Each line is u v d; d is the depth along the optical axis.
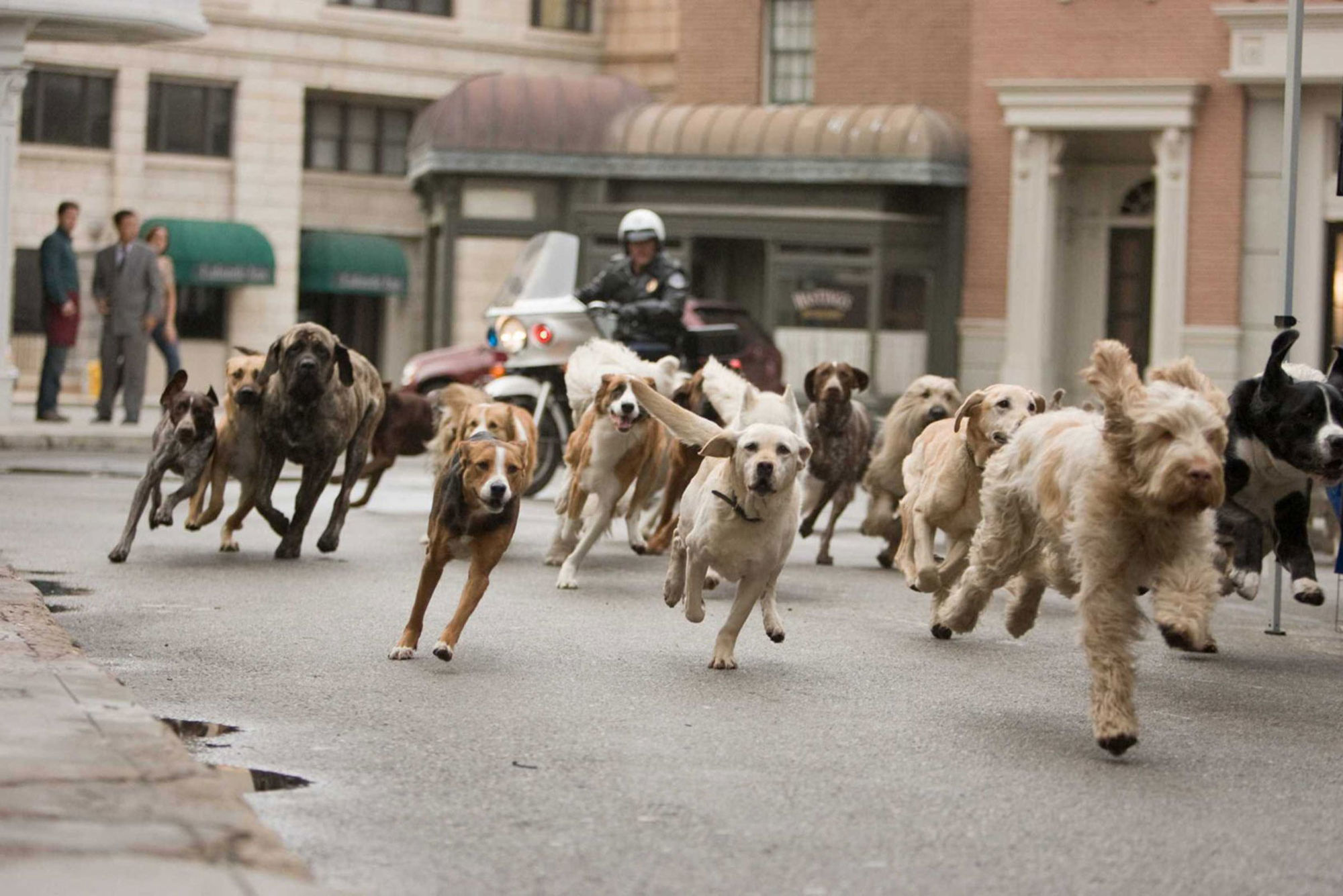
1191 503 8.22
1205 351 28.95
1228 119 28.80
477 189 30.31
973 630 12.39
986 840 6.95
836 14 34.91
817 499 16.34
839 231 29.33
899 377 29.69
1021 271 30.17
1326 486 12.10
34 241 45.25
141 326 27.81
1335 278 28.38
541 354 21.61
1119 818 7.37
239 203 47.12
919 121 29.69
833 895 6.18
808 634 12.04
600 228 29.48
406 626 10.62
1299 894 6.39
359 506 19.30
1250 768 8.43
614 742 8.45
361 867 6.31
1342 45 27.69
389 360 50.19
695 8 36.00
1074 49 29.86
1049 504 9.34
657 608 12.95
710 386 13.96
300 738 8.33
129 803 6.42
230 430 14.65
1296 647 12.40
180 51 46.22
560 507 15.16
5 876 5.49
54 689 8.27
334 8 47.62
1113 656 8.49
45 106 45.38
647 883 6.25
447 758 8.02
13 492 19.09
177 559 14.53
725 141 29.72
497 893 6.08
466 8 48.97
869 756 8.37
